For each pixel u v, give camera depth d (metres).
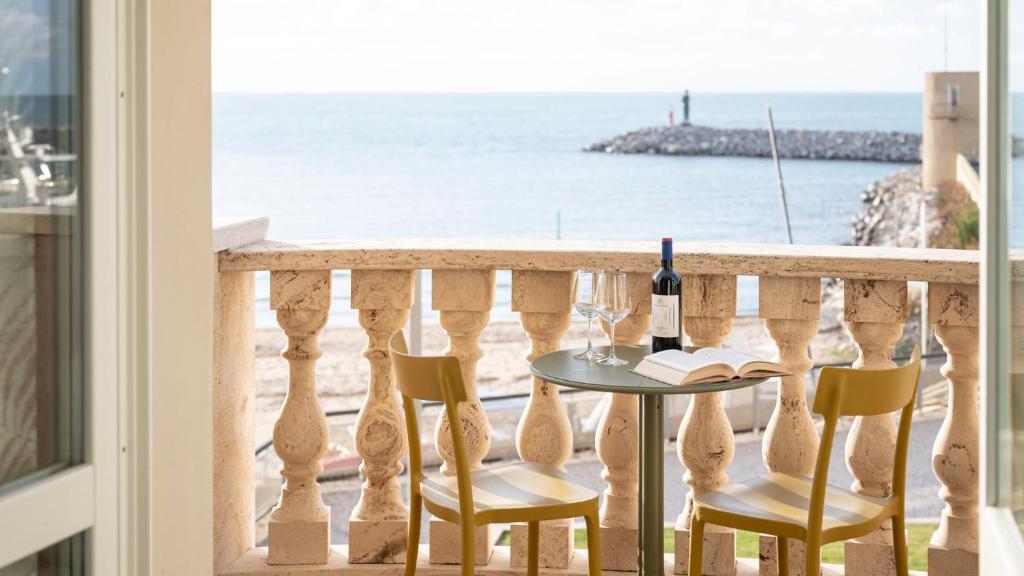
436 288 3.48
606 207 67.50
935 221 43.44
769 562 3.41
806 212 64.94
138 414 2.17
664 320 3.11
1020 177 1.95
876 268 3.25
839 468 11.99
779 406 3.40
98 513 2.07
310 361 3.52
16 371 1.91
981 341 2.21
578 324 32.19
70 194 2.01
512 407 15.09
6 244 1.88
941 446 3.32
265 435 20.69
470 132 67.50
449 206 67.75
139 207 2.14
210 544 2.52
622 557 3.50
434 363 2.71
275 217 67.25
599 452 3.49
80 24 2.00
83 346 2.04
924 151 44.00
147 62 2.13
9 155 1.88
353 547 3.56
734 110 65.88
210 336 2.48
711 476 3.43
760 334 33.47
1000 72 2.12
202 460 2.47
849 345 40.06
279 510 3.55
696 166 66.19
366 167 67.50
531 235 66.69
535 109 67.25
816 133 65.00
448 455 3.53
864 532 2.73
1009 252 2.09
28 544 1.91
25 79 1.90
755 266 3.31
